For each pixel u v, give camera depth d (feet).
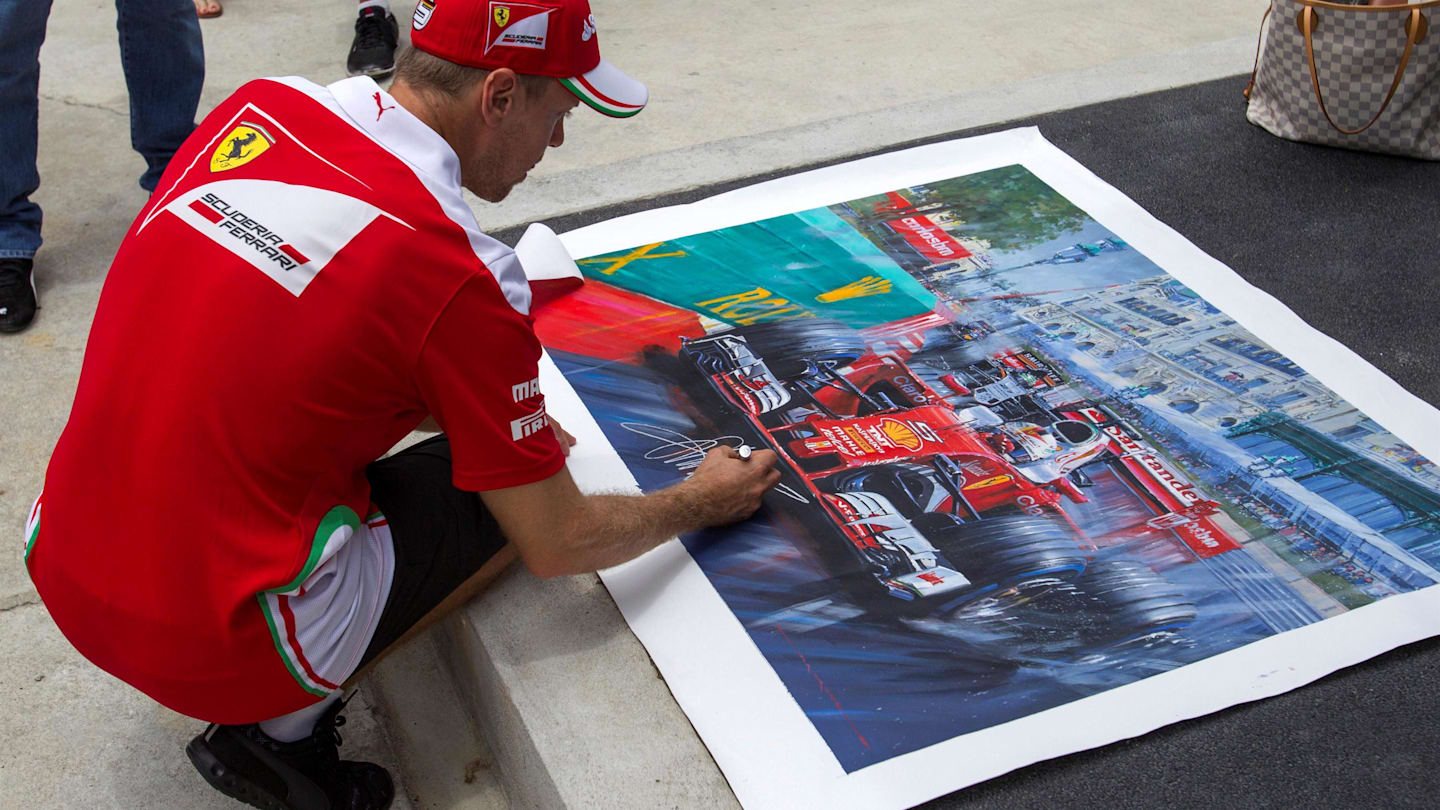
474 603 5.01
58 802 4.92
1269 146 8.35
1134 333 6.47
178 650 3.91
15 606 5.71
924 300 6.73
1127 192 7.84
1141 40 10.90
